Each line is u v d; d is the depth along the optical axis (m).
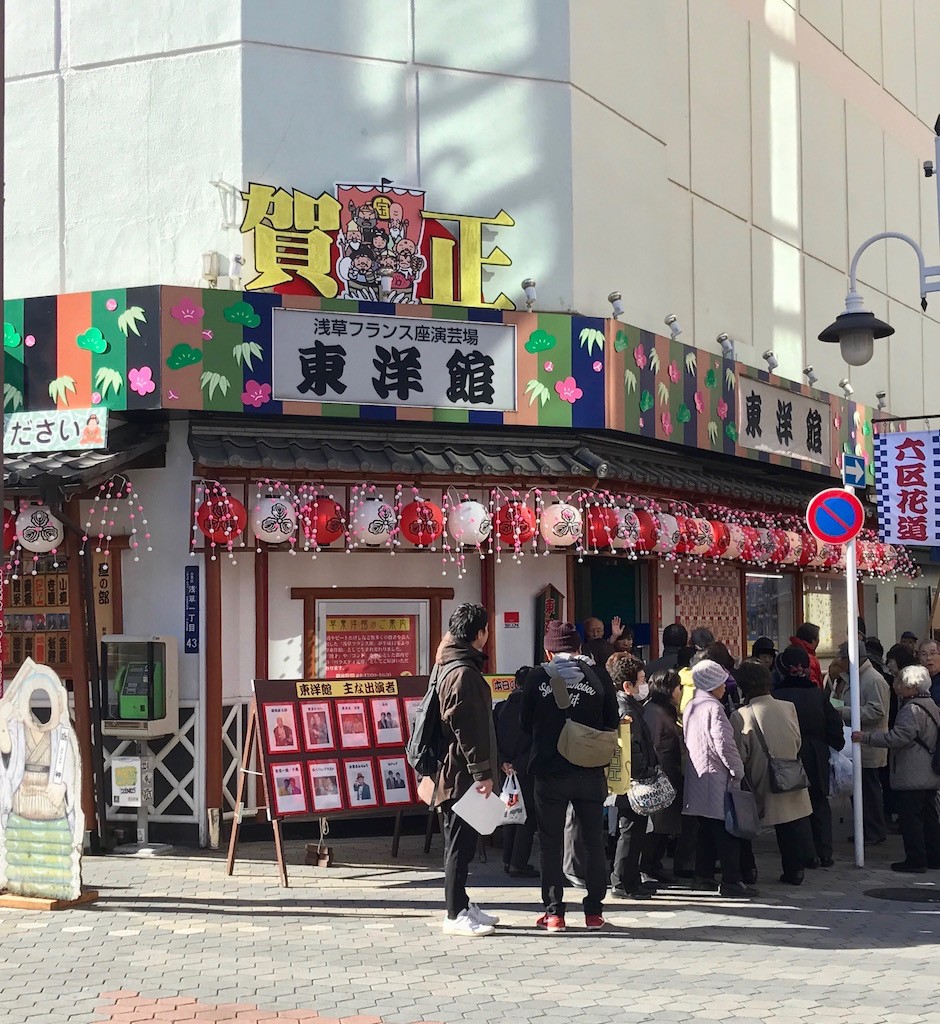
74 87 12.10
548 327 12.25
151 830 11.25
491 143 12.57
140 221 11.86
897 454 13.63
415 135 12.34
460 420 11.87
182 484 11.45
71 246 11.98
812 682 10.62
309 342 11.40
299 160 11.88
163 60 11.93
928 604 23.08
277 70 11.88
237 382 11.12
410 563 12.34
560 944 7.58
